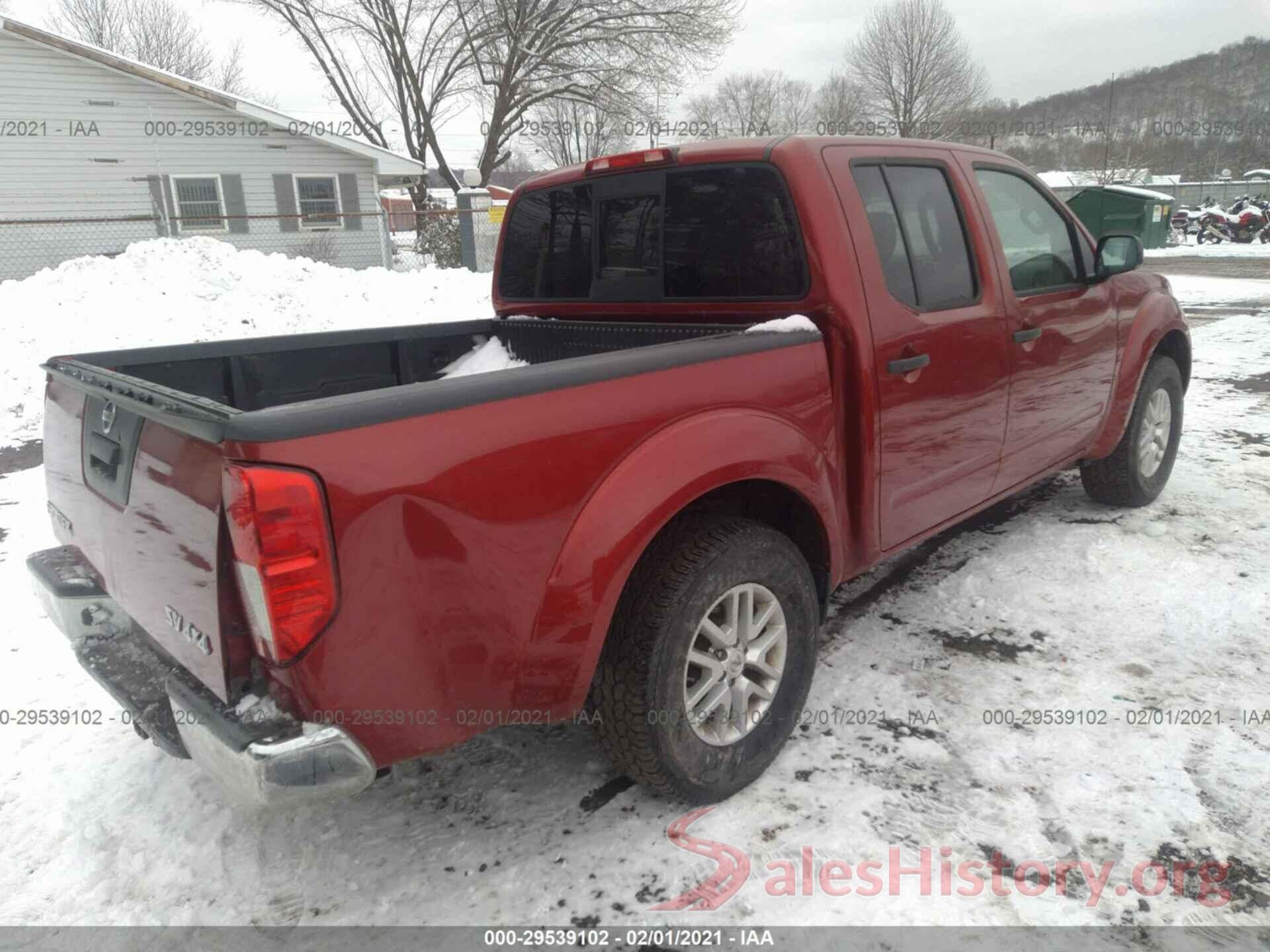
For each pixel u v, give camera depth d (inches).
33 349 370.0
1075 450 155.7
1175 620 132.3
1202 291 588.7
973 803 94.4
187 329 416.8
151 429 73.6
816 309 105.0
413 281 543.2
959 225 124.4
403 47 1150.3
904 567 158.2
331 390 127.6
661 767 88.7
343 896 85.3
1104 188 1019.3
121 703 83.9
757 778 99.4
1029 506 187.3
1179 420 186.2
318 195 827.4
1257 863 84.5
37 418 311.7
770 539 95.0
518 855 89.9
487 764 106.0
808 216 104.1
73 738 113.3
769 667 99.5
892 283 111.2
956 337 118.9
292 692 66.4
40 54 701.3
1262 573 146.9
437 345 141.3
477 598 73.0
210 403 68.1
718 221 113.8
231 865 89.9
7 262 727.1
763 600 98.2
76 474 90.3
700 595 87.9
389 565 67.4
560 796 99.3
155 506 73.4
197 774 105.3
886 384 108.0
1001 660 124.2
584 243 133.8
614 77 1143.0
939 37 1713.8
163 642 78.6
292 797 65.4
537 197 140.4
